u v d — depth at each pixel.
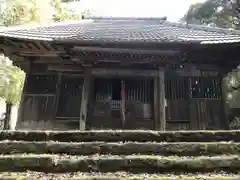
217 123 8.91
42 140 3.56
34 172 2.79
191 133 3.61
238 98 14.48
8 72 17.53
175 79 9.22
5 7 29.62
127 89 9.05
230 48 8.14
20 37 7.76
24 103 8.84
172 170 2.87
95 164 2.88
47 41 7.88
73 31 10.02
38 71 9.14
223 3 25.36
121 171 2.85
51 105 8.85
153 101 8.88
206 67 9.27
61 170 2.84
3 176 2.57
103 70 8.90
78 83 9.08
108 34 9.21
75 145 3.27
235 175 2.78
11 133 3.62
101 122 8.70
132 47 8.02
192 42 7.75
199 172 2.87
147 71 8.95
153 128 8.68
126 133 3.58
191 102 9.02
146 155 3.12
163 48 8.08
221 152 3.26
